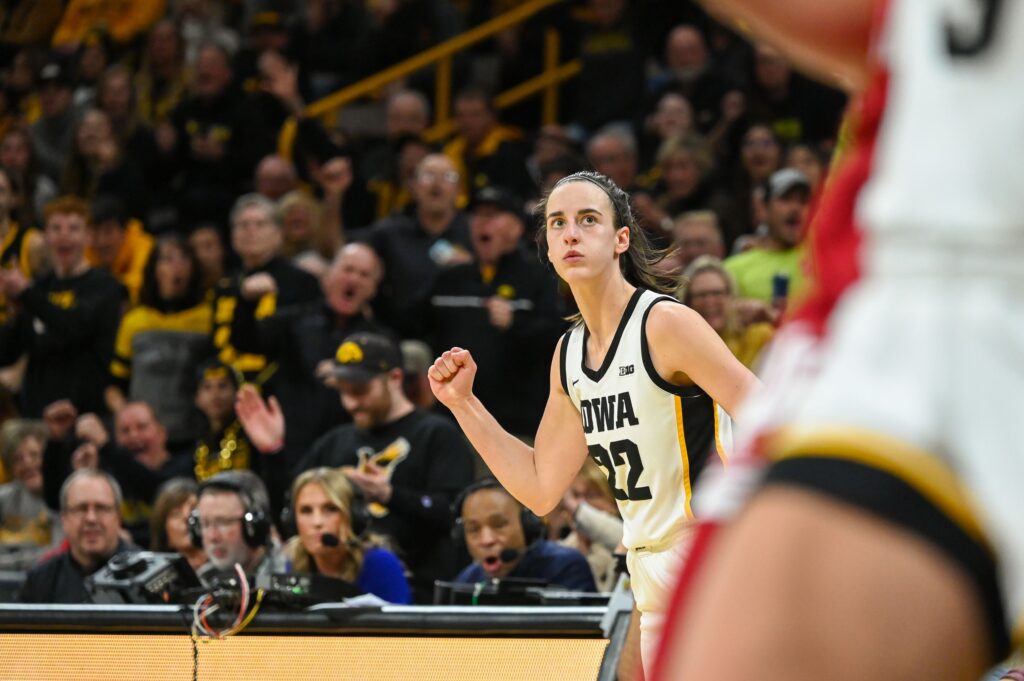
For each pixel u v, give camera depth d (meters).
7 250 19.09
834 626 2.37
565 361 8.03
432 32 24.73
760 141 17.92
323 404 14.56
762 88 19.73
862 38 2.66
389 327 15.84
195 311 17.05
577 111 22.09
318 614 8.49
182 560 9.14
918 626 2.36
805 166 17.55
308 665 8.50
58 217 16.67
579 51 24.41
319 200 20.02
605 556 11.17
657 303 7.65
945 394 2.49
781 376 2.69
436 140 22.86
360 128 24.53
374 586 10.41
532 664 8.28
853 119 2.75
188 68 23.39
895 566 2.37
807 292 2.79
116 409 16.56
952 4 2.56
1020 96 2.51
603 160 18.48
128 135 21.80
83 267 16.78
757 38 2.83
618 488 7.95
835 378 2.56
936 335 2.52
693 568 2.60
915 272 2.56
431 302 15.27
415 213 19.00
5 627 8.74
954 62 2.56
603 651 8.20
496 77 25.17
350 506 10.42
